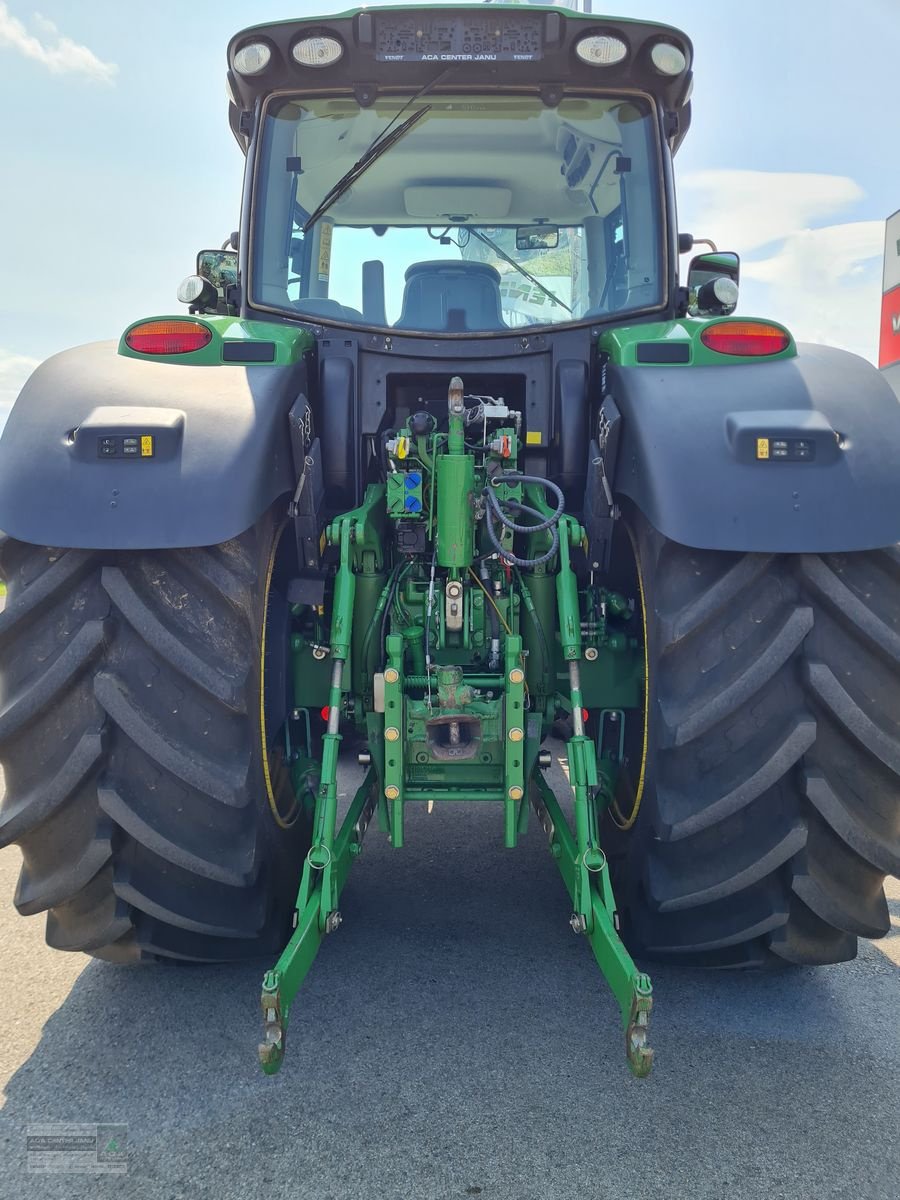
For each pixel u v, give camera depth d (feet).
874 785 7.69
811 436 7.70
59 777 7.44
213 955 8.82
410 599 9.44
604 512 9.14
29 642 7.71
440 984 9.23
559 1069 7.86
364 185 10.86
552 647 9.58
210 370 8.80
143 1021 8.66
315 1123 7.20
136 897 7.80
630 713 9.72
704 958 8.88
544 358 10.49
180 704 7.62
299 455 8.82
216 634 7.79
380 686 8.48
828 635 7.63
